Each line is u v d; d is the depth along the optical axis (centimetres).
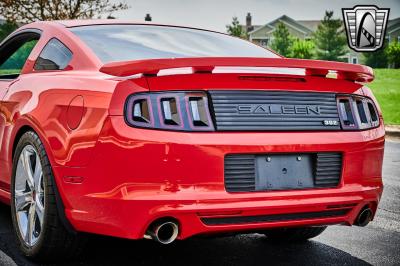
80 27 397
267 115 319
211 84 312
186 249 401
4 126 400
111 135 302
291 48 8219
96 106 312
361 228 482
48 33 404
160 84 305
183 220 303
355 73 338
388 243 436
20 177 378
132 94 304
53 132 336
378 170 359
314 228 420
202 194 303
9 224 448
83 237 349
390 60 7838
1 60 473
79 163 317
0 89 423
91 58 354
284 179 323
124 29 400
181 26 431
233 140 308
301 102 330
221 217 308
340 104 344
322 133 331
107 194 304
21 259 366
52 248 349
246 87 318
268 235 439
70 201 325
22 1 2175
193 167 301
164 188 299
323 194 330
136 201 297
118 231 305
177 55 367
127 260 371
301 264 375
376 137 355
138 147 297
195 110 307
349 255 400
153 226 304
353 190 341
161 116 302
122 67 303
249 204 310
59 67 373
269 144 315
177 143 299
